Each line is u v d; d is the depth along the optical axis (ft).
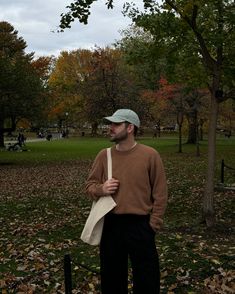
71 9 33.86
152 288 13.78
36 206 44.96
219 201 43.78
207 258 23.65
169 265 22.49
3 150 149.69
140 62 37.91
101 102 84.02
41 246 28.07
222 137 232.94
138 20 34.24
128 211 13.80
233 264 22.56
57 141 210.38
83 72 231.09
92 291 19.66
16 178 73.51
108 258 14.08
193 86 38.75
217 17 32.81
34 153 133.80
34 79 101.19
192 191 51.78
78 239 29.89
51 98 120.67
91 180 14.57
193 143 160.86
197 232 31.50
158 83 106.42
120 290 14.44
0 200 50.01
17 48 151.43
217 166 82.38
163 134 263.29
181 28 34.40
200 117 120.88
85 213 39.83
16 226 35.24
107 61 85.92
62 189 57.93
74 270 22.56
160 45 36.04
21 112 98.43
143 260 13.76
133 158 14.12
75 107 231.30
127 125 14.17
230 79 36.19
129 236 13.78
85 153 130.41
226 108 123.65
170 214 38.63
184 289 19.31
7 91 95.91
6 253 26.94
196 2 30.32
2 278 21.98
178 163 91.91
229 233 31.32
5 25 157.89
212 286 19.43
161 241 28.12
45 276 21.66
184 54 36.86
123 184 13.96
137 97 91.66
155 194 14.05
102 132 275.18
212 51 38.37
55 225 34.88
